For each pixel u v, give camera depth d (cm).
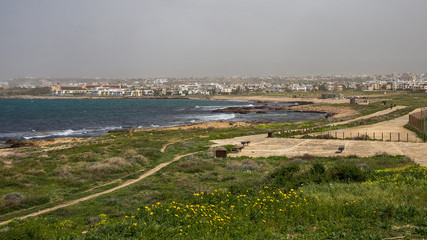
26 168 3192
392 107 12706
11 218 1958
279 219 1262
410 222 1193
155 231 1153
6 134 8212
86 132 8581
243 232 1130
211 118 12294
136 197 2255
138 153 4141
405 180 1903
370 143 4478
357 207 1345
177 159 3925
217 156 3825
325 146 4366
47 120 11869
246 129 7275
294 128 6981
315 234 1095
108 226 1219
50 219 1780
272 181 2078
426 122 4944
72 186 2709
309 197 1529
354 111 13088
